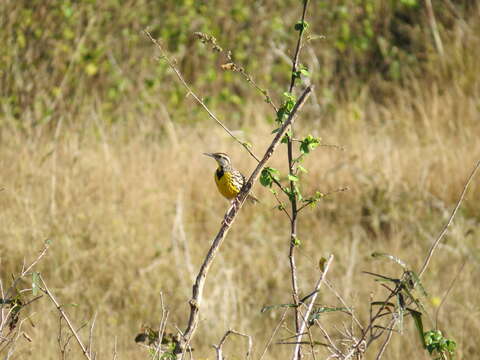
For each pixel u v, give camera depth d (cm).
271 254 1212
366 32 2042
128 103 1717
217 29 1923
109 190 1282
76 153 1343
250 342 623
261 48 1959
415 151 1516
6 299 641
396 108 1769
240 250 1215
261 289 1118
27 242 1099
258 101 1867
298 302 632
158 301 1055
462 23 1989
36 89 1623
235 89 1909
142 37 1830
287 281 1135
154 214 1250
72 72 1697
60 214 1180
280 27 1970
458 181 1391
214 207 1332
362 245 1227
